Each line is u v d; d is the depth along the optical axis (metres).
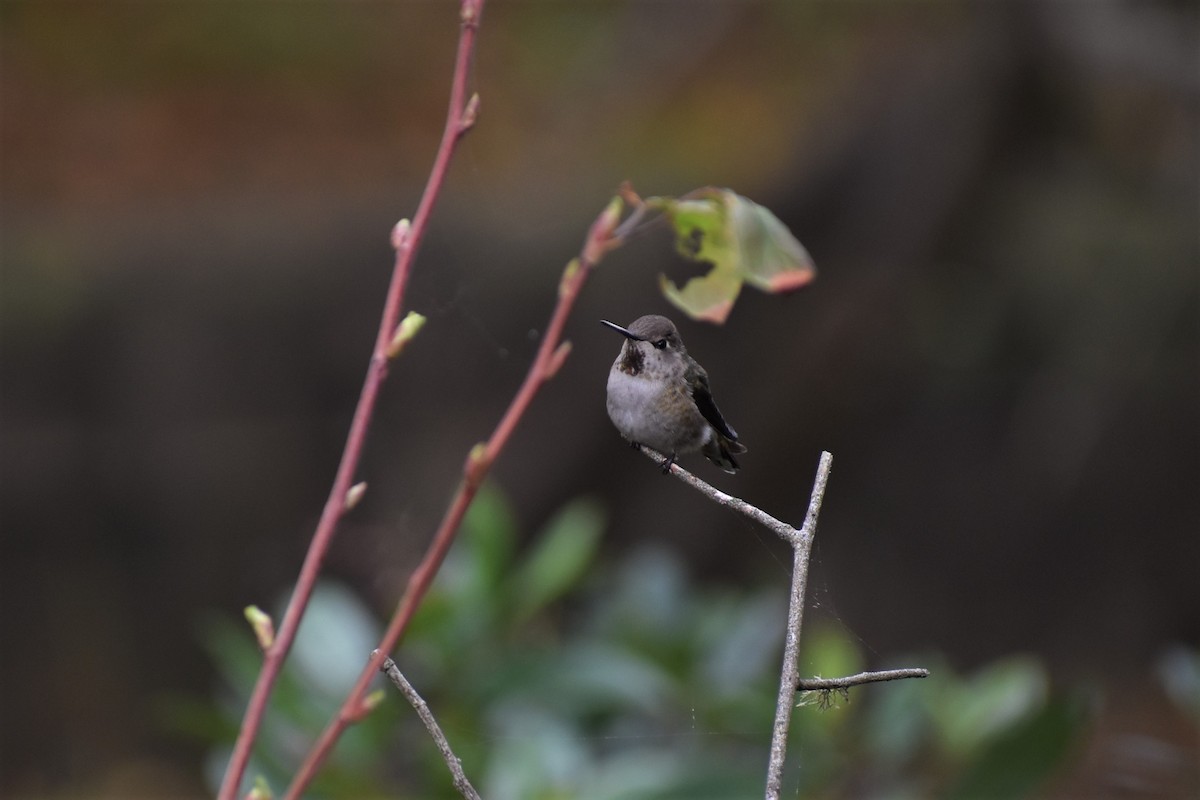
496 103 16.67
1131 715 13.70
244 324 14.48
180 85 16.92
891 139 12.48
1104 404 14.02
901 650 14.95
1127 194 12.87
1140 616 15.30
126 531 14.09
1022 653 15.12
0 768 13.30
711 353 13.20
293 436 14.30
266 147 16.31
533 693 5.63
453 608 5.70
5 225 14.95
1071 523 15.32
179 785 13.35
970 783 5.26
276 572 13.96
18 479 13.84
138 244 14.77
